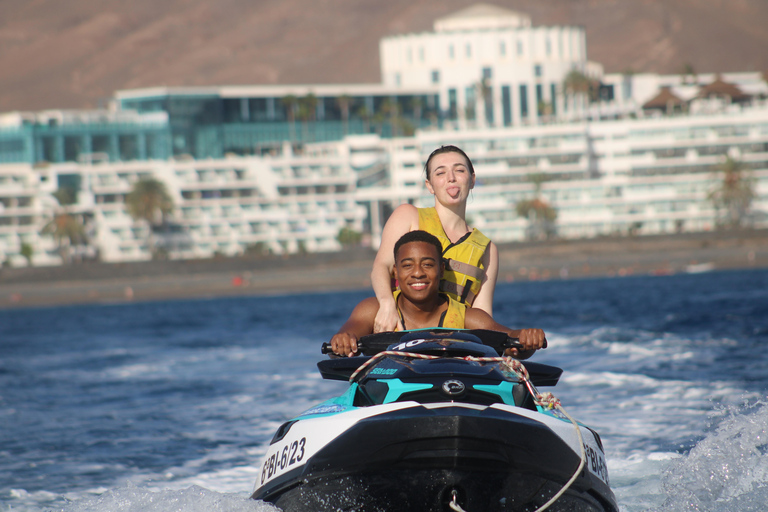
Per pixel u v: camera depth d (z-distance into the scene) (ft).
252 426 104.47
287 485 45.09
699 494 53.01
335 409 47.37
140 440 98.02
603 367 145.89
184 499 47.29
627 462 76.59
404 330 50.57
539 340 48.73
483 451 41.88
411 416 42.63
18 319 633.20
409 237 51.37
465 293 53.42
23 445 97.04
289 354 203.51
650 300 426.51
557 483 43.27
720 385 117.50
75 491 74.23
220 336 294.46
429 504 42.27
